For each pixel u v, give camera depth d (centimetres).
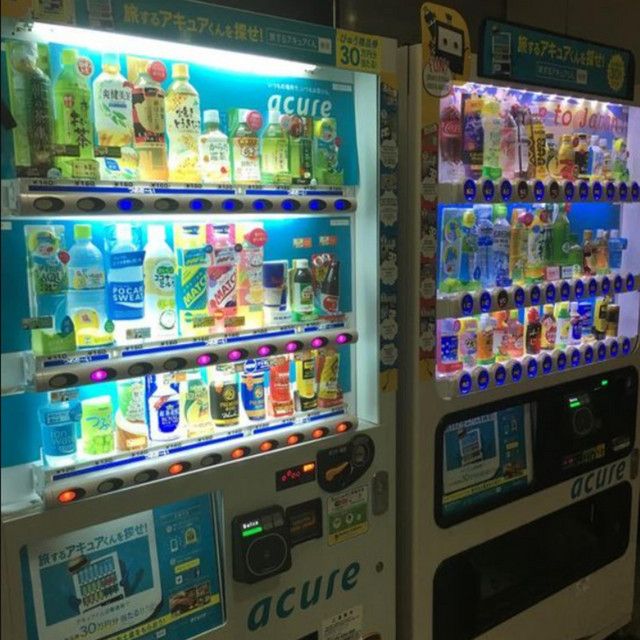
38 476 132
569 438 231
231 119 156
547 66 202
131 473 138
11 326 130
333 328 171
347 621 183
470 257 194
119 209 129
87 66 136
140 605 151
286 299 165
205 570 159
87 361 131
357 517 180
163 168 143
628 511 260
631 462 258
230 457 153
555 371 222
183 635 156
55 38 133
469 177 191
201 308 149
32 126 126
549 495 231
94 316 134
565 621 242
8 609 128
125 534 150
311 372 170
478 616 215
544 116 223
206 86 155
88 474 135
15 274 130
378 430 180
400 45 282
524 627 228
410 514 195
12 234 129
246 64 158
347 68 161
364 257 178
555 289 212
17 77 126
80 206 125
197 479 148
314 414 171
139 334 140
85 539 145
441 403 192
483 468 212
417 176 178
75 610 143
